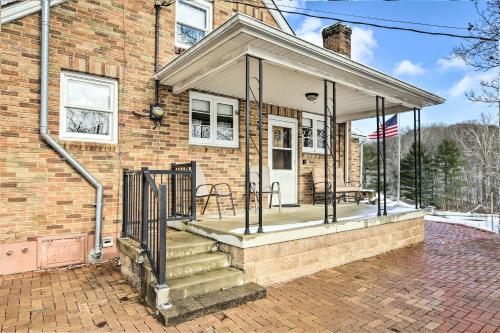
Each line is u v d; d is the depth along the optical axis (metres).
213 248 4.16
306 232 4.37
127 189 4.50
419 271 4.55
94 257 4.77
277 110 7.39
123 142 5.14
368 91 5.77
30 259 4.37
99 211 4.78
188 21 6.09
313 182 7.85
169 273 3.49
